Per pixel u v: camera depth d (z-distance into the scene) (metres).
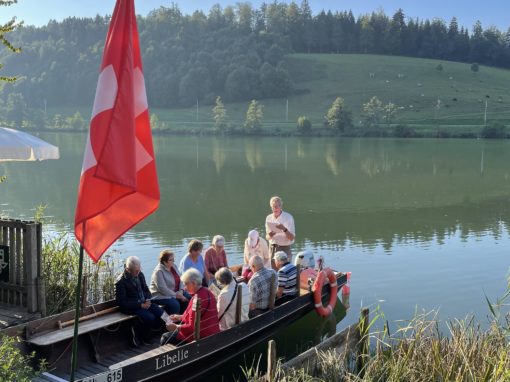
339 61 156.88
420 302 10.99
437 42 186.62
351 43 186.12
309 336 9.25
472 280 12.59
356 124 102.38
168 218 19.98
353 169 40.69
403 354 6.33
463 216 21.39
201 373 6.86
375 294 11.58
